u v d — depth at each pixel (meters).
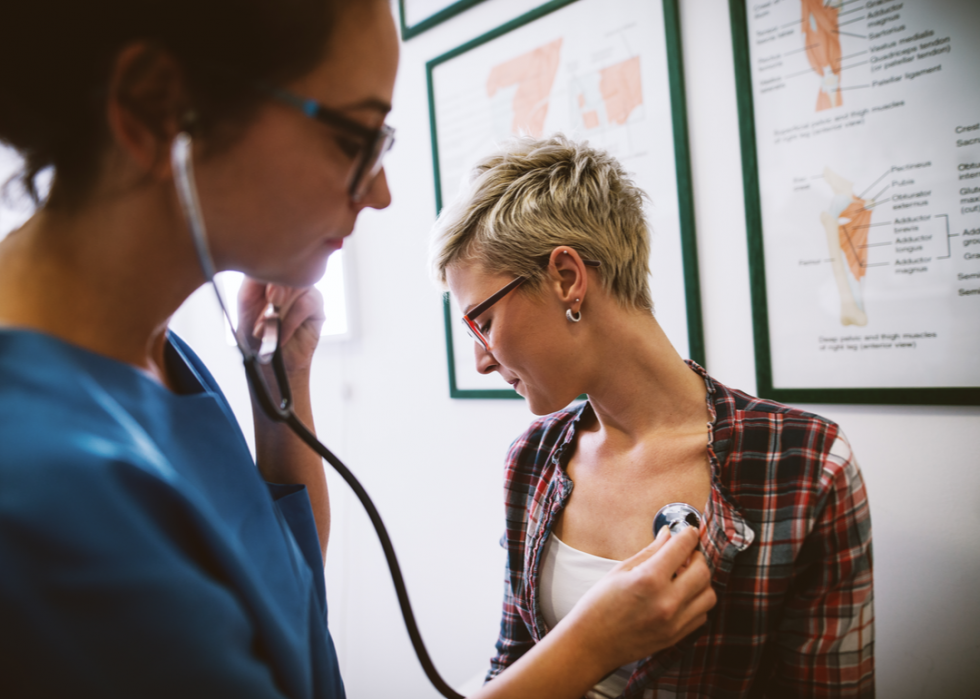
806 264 1.04
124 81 0.34
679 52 1.15
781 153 1.05
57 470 0.28
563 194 0.67
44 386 0.31
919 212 0.93
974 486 0.92
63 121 0.35
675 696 0.64
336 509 2.02
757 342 1.09
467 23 1.51
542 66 1.36
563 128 1.34
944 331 0.92
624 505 0.72
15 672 0.26
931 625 0.97
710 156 1.15
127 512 0.30
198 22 0.34
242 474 0.50
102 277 0.39
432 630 1.74
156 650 0.30
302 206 0.42
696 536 0.54
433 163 1.59
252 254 0.43
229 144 0.38
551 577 0.77
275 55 0.36
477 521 1.60
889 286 0.97
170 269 0.41
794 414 0.66
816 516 0.60
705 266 1.17
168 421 0.43
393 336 1.78
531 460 0.87
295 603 0.47
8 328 0.32
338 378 1.97
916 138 0.93
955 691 0.95
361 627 1.95
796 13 1.02
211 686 0.32
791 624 0.63
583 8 1.29
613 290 0.68
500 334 0.69
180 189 0.34
